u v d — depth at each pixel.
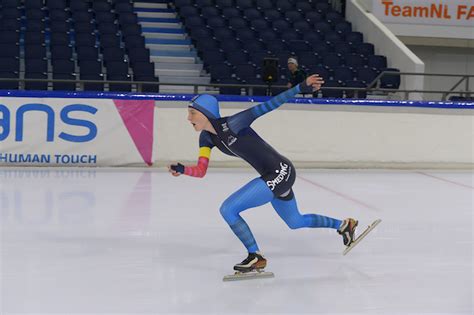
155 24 21.06
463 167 14.59
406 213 9.32
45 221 8.18
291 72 15.48
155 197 10.11
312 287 5.70
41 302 5.13
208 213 8.97
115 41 18.92
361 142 14.19
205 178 12.30
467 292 5.63
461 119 14.51
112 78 16.52
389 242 7.51
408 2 21.22
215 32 20.08
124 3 21.42
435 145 14.47
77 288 5.52
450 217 9.09
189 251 6.90
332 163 14.12
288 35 20.53
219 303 5.19
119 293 5.40
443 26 21.33
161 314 4.90
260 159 5.97
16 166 13.02
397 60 19.36
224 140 5.93
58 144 13.15
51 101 13.05
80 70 16.89
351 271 6.25
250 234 5.95
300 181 12.20
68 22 19.45
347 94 17.42
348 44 20.33
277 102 5.81
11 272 5.95
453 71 23.41
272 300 5.30
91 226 7.98
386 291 5.62
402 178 12.98
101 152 13.34
